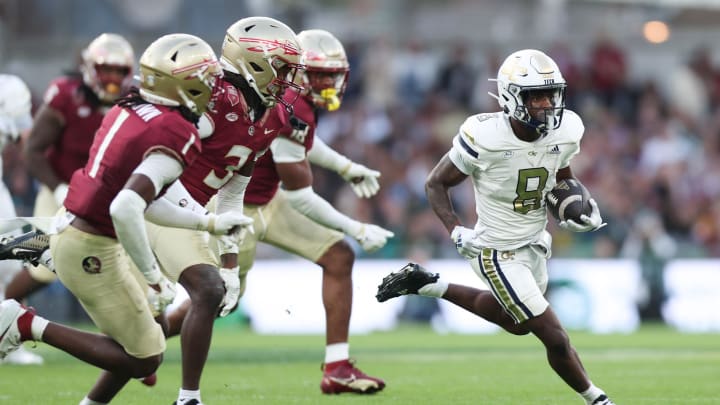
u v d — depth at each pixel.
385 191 62.03
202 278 21.38
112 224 19.41
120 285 19.94
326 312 26.55
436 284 23.39
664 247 57.03
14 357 33.44
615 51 69.31
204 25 67.62
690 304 56.09
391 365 34.44
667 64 74.81
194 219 19.62
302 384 28.47
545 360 36.03
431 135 66.00
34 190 50.44
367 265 55.03
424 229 58.84
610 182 62.81
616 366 34.00
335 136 64.75
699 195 65.00
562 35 78.19
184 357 20.73
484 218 22.31
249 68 21.23
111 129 19.30
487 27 80.00
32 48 66.00
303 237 26.86
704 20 82.00
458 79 67.94
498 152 21.67
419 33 76.88
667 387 27.83
